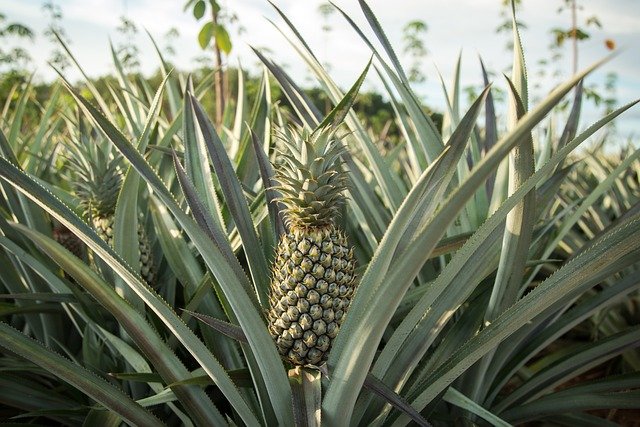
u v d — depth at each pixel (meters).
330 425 0.61
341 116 0.69
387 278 0.50
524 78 0.70
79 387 0.63
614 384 0.77
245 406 0.65
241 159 1.07
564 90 0.40
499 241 0.73
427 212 0.65
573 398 0.77
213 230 0.73
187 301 0.86
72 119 1.50
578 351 0.81
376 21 0.83
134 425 0.65
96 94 1.08
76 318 0.95
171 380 0.66
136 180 0.80
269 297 0.72
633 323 1.26
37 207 1.01
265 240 0.88
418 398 0.64
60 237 1.16
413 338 0.69
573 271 0.61
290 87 0.90
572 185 1.59
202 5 1.59
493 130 0.96
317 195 0.67
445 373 0.63
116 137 0.62
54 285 0.87
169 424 0.86
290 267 0.67
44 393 0.84
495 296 0.75
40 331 1.02
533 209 0.67
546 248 0.99
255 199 0.91
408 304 0.85
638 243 0.58
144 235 0.95
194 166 0.80
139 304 0.84
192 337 0.62
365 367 0.56
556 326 0.83
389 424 0.70
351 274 0.71
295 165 0.68
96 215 0.98
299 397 0.61
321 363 0.70
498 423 0.64
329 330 0.68
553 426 0.89
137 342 0.64
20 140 1.72
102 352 0.90
